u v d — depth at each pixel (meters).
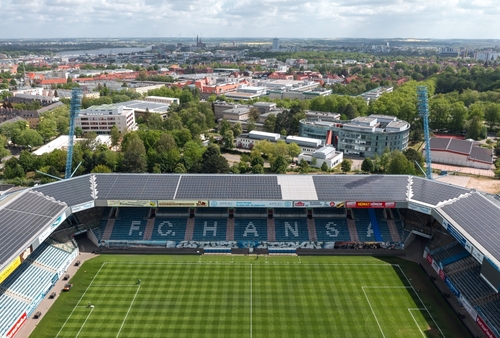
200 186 123.62
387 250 116.19
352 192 120.06
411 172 163.25
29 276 96.00
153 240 117.12
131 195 118.50
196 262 109.88
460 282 95.81
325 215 125.06
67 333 82.38
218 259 111.50
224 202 116.12
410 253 114.69
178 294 96.00
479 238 92.50
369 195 118.31
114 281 100.88
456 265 101.56
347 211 126.44
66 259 106.38
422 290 97.94
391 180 126.00
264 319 87.38
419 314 89.19
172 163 178.75
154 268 106.94
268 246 116.38
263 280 101.88
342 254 114.12
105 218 123.62
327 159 195.12
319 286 99.44
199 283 100.44
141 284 99.81
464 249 105.19
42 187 118.06
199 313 89.19
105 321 86.19
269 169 193.00
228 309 90.62
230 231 119.75
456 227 98.62
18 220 100.00
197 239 117.44
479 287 92.12
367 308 91.25
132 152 173.62
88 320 86.38
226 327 84.81
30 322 85.50
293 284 100.31
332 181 126.12
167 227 120.81
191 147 193.62
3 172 180.38
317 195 118.81
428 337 81.94
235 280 101.81
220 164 163.00
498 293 88.12
